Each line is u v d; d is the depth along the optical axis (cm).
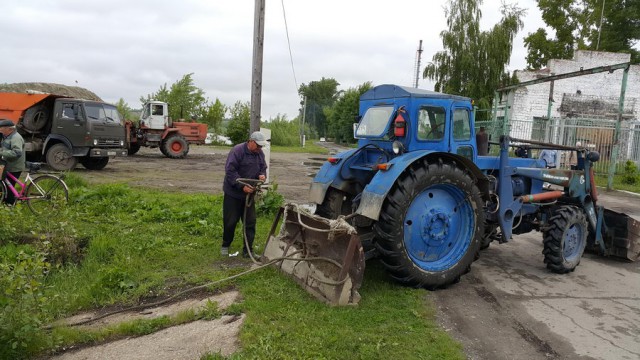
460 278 562
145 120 2200
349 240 446
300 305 434
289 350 354
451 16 2877
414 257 508
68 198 820
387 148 559
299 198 1097
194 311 422
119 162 1891
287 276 500
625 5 3466
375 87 584
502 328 431
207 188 1191
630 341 414
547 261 609
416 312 439
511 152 1008
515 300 505
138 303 453
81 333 382
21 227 602
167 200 911
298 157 2725
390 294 482
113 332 387
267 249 546
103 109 1499
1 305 353
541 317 461
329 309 426
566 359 379
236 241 634
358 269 439
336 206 589
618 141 1491
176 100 4075
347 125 5672
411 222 502
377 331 398
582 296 527
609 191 1477
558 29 3638
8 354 346
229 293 470
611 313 479
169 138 2216
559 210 616
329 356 349
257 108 837
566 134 1948
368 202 480
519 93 2470
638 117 2464
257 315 410
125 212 782
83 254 561
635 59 3466
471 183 524
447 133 548
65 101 1444
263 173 589
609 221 688
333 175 588
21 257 397
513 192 645
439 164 507
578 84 2456
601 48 3447
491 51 2775
